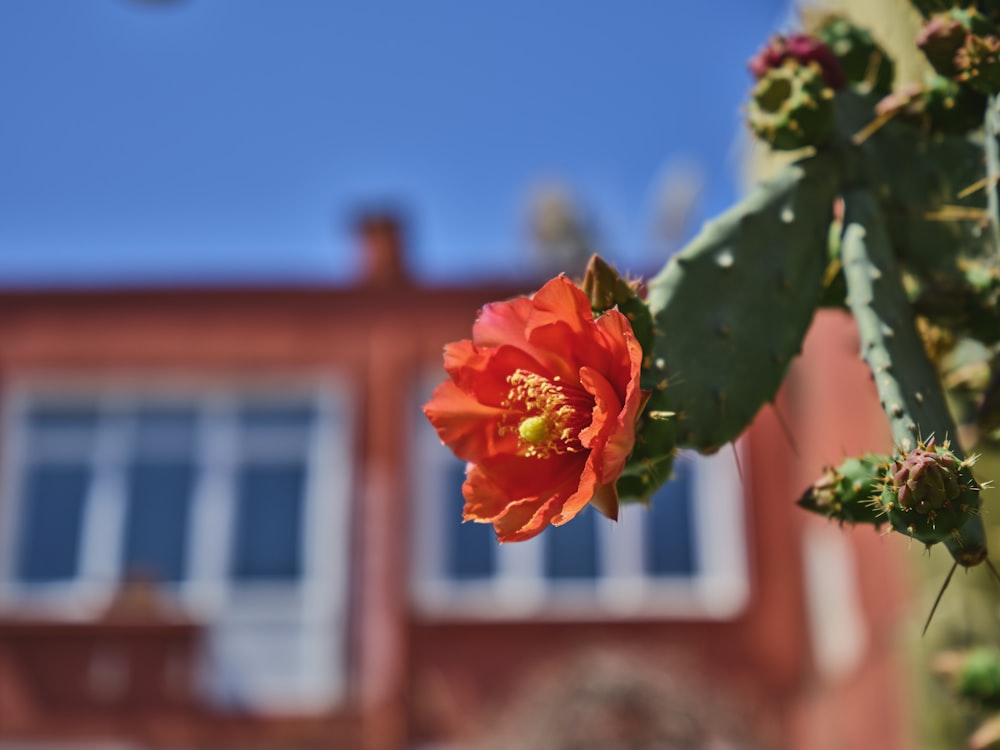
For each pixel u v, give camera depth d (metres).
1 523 13.01
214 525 13.12
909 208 2.32
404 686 12.39
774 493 12.67
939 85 2.25
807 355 11.17
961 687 2.61
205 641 12.60
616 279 1.82
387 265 13.65
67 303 13.62
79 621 12.34
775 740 11.99
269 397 13.48
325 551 12.95
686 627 12.45
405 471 13.07
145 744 12.12
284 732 12.30
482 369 1.72
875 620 8.84
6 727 12.16
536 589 12.73
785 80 2.27
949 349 2.45
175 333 13.55
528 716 11.34
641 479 1.82
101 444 13.37
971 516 1.64
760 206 2.20
